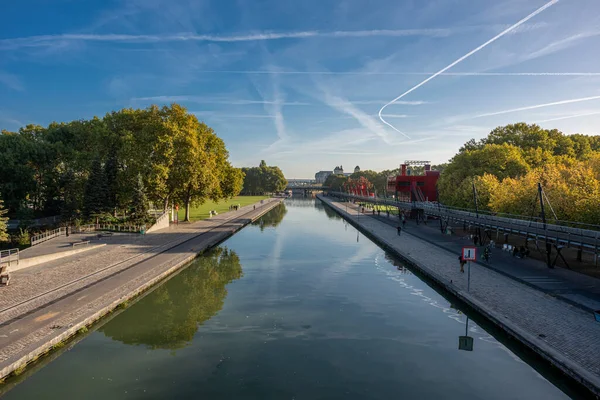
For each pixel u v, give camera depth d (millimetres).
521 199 42500
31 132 73250
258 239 57062
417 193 84562
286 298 27891
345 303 26734
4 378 15484
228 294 28875
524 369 17234
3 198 57438
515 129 78375
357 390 15523
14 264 30953
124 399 14789
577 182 37469
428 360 18125
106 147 63938
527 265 34094
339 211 110750
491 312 21500
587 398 14172
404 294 28875
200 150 63719
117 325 22516
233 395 15125
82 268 32406
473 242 48594
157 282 30141
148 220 58281
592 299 23812
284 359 18250
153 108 63094
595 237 28250
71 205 55906
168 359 18234
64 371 16984
